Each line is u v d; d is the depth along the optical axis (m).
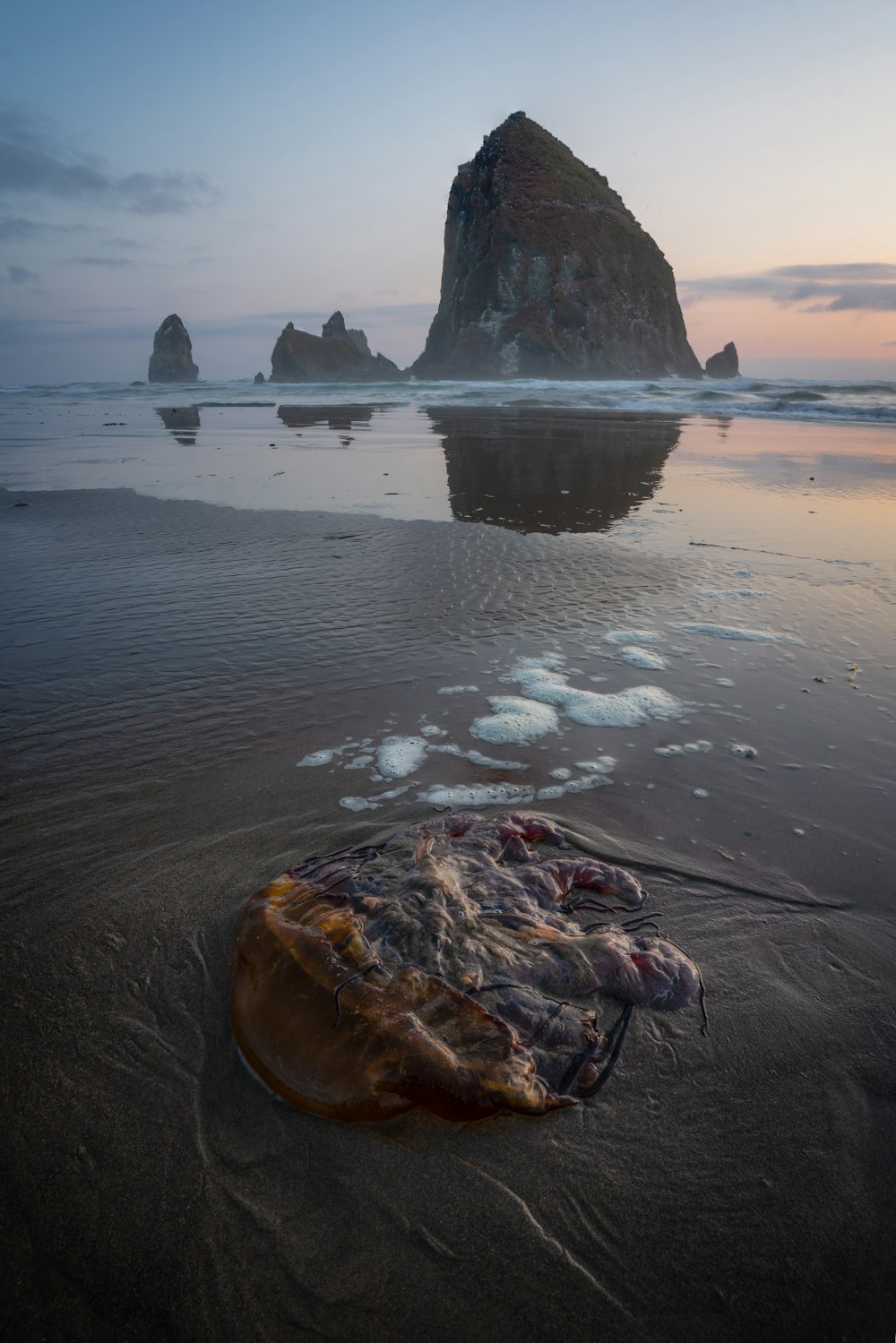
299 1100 2.52
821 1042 2.83
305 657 6.46
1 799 4.35
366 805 4.27
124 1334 1.96
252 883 3.61
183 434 24.56
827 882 3.67
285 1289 2.05
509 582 8.53
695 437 20.45
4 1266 2.10
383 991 2.72
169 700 5.63
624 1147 2.45
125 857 3.83
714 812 4.24
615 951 3.08
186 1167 2.36
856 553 9.55
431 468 16.30
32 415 33.88
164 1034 2.83
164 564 9.45
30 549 10.23
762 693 5.74
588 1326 2.00
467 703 5.55
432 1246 2.16
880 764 4.73
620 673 6.10
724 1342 1.99
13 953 3.21
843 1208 2.29
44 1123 2.50
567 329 109.38
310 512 12.32
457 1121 2.47
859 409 25.30
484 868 3.56
